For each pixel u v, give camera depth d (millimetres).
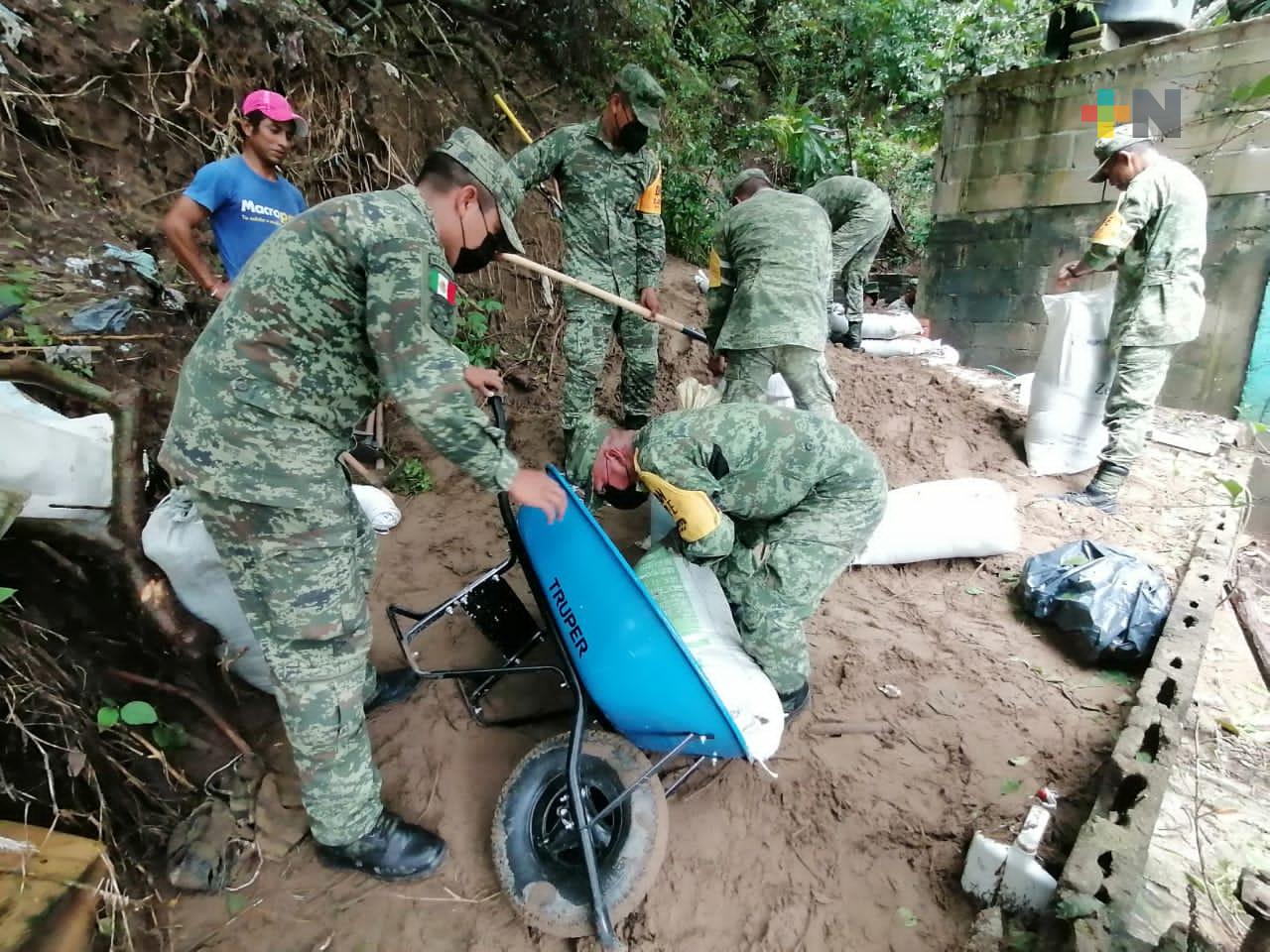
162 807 1752
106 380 2320
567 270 3379
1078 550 2711
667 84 6598
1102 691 2318
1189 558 2969
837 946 1601
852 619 2684
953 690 2322
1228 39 4531
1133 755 1767
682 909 1670
